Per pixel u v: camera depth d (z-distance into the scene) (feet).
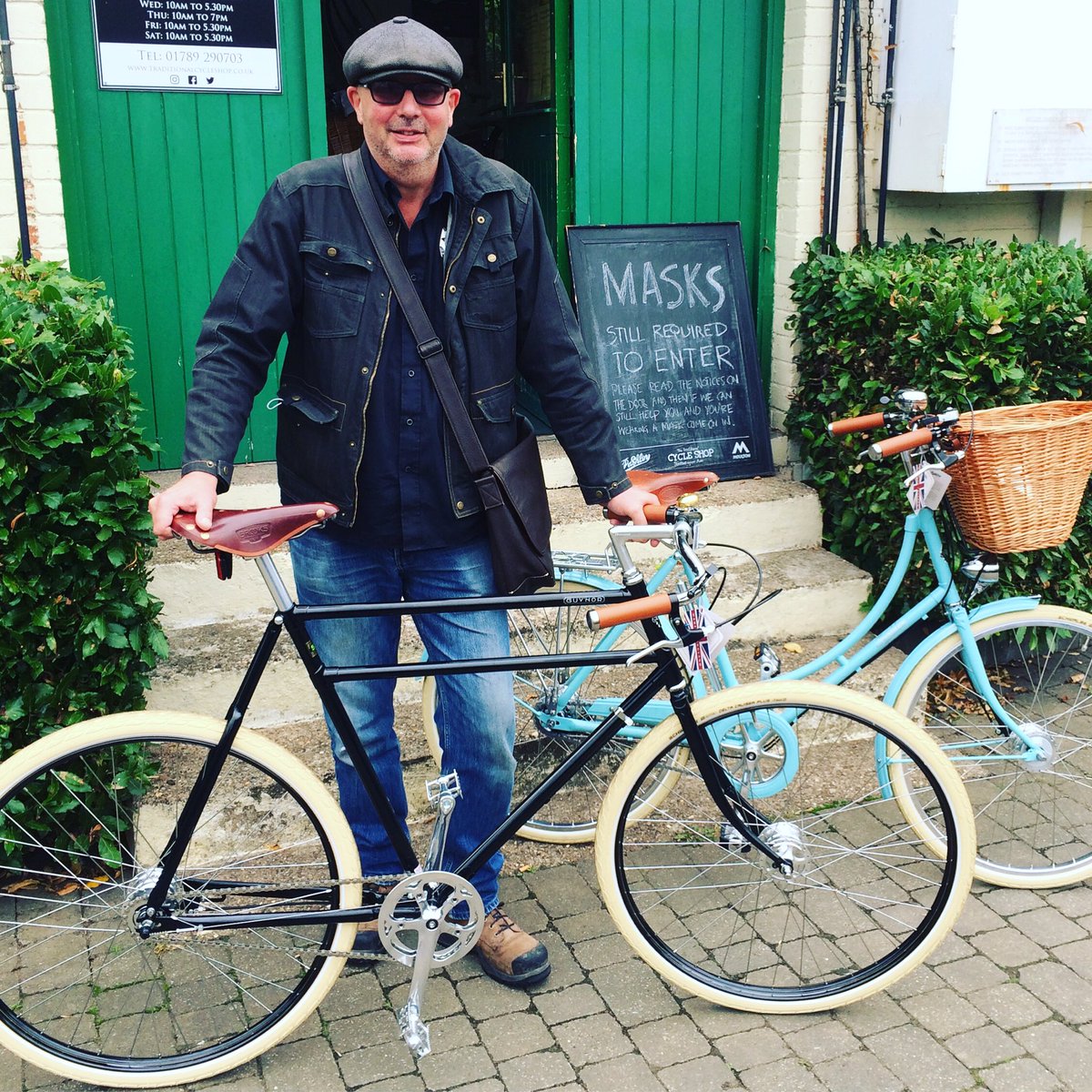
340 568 7.72
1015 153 13.69
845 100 14.06
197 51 12.01
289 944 8.65
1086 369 12.10
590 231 13.73
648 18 13.74
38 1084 7.45
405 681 11.18
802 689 7.68
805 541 14.05
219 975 8.43
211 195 12.46
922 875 9.66
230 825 9.45
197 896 7.50
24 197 11.05
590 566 9.71
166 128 12.11
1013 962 8.58
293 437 7.54
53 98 11.27
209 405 6.95
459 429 7.36
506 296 7.39
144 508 9.12
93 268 12.17
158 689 10.40
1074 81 13.65
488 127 17.19
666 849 9.89
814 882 8.67
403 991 8.31
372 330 7.15
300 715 10.91
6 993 8.24
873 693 11.75
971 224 15.51
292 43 12.38
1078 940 8.84
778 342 14.93
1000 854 9.82
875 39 14.07
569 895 9.44
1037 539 8.85
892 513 12.79
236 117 12.35
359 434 7.29
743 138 14.61
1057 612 9.30
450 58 6.63
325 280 7.12
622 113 13.93
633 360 13.91
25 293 9.40
